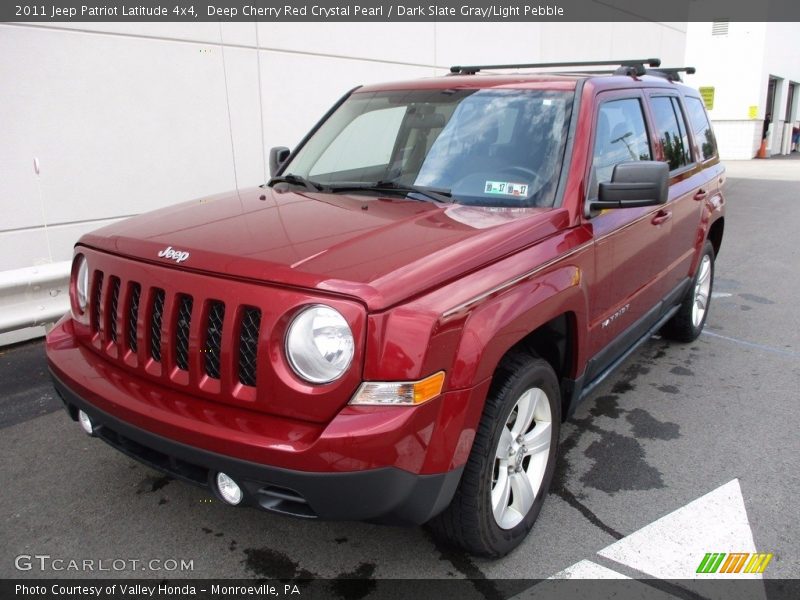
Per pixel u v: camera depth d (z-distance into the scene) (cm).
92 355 282
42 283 475
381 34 822
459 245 251
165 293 244
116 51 572
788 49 2981
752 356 521
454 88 372
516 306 252
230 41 658
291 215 287
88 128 564
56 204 555
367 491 215
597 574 272
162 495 322
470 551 270
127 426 245
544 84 353
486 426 250
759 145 2812
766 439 387
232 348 227
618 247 341
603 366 362
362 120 383
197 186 654
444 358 224
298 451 212
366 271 225
